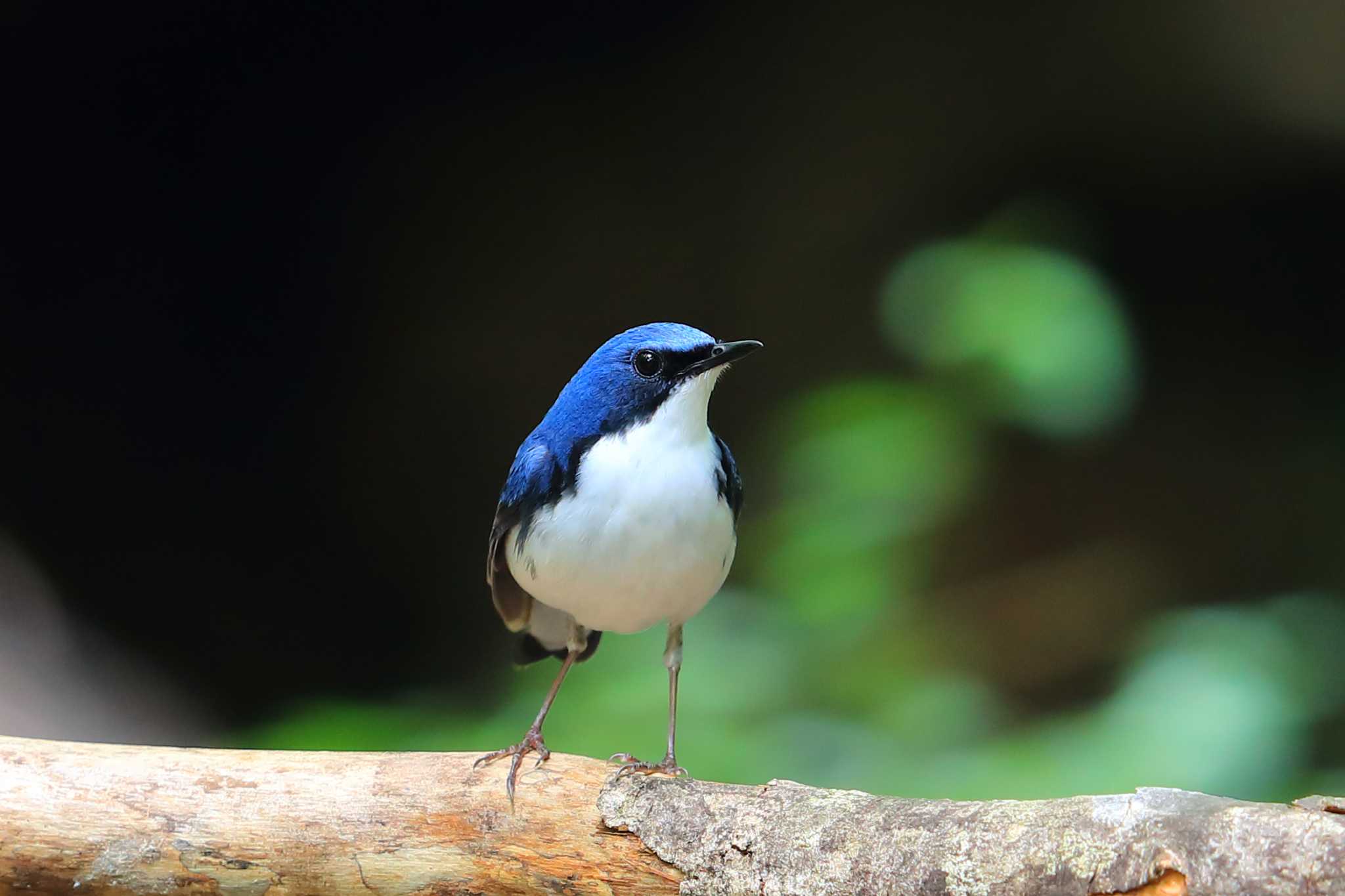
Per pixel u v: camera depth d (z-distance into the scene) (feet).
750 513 44.47
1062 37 42.63
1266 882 13.30
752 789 16.85
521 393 48.44
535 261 47.85
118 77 44.32
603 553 20.86
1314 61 40.73
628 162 47.14
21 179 44.75
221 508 46.91
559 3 44.70
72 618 43.21
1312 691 30.89
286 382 47.91
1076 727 30.55
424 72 46.01
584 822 16.98
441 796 17.38
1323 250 45.93
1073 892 14.21
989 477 42.86
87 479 45.39
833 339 46.93
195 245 46.83
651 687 31.78
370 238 47.83
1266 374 46.06
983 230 39.52
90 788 17.29
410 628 47.44
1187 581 43.24
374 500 48.06
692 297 47.85
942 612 41.37
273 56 45.01
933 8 43.32
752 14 44.62
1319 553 43.60
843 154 46.09
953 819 15.33
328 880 17.28
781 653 33.32
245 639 45.60
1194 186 45.68
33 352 45.24
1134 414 45.16
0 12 41.68
